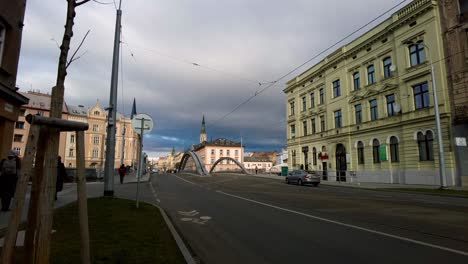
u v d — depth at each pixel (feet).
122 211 30.81
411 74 84.12
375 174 95.81
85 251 10.81
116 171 154.61
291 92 151.94
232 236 23.52
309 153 134.62
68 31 11.57
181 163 320.91
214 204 42.27
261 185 84.89
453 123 73.15
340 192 63.05
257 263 17.17
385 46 94.48
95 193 53.26
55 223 23.86
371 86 99.40
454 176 72.38
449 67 74.74
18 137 220.02
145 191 64.03
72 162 258.57
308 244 20.97
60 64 11.15
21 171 9.58
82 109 313.73
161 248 18.08
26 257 10.62
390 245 20.36
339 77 115.14
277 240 22.18
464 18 72.38
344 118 111.55
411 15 84.12
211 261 17.56
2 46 38.55
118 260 15.16
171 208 38.58
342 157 113.39
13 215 9.38
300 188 74.69
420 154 81.25
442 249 19.26
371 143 98.43
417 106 83.05
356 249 19.58
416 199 49.16
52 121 10.23
